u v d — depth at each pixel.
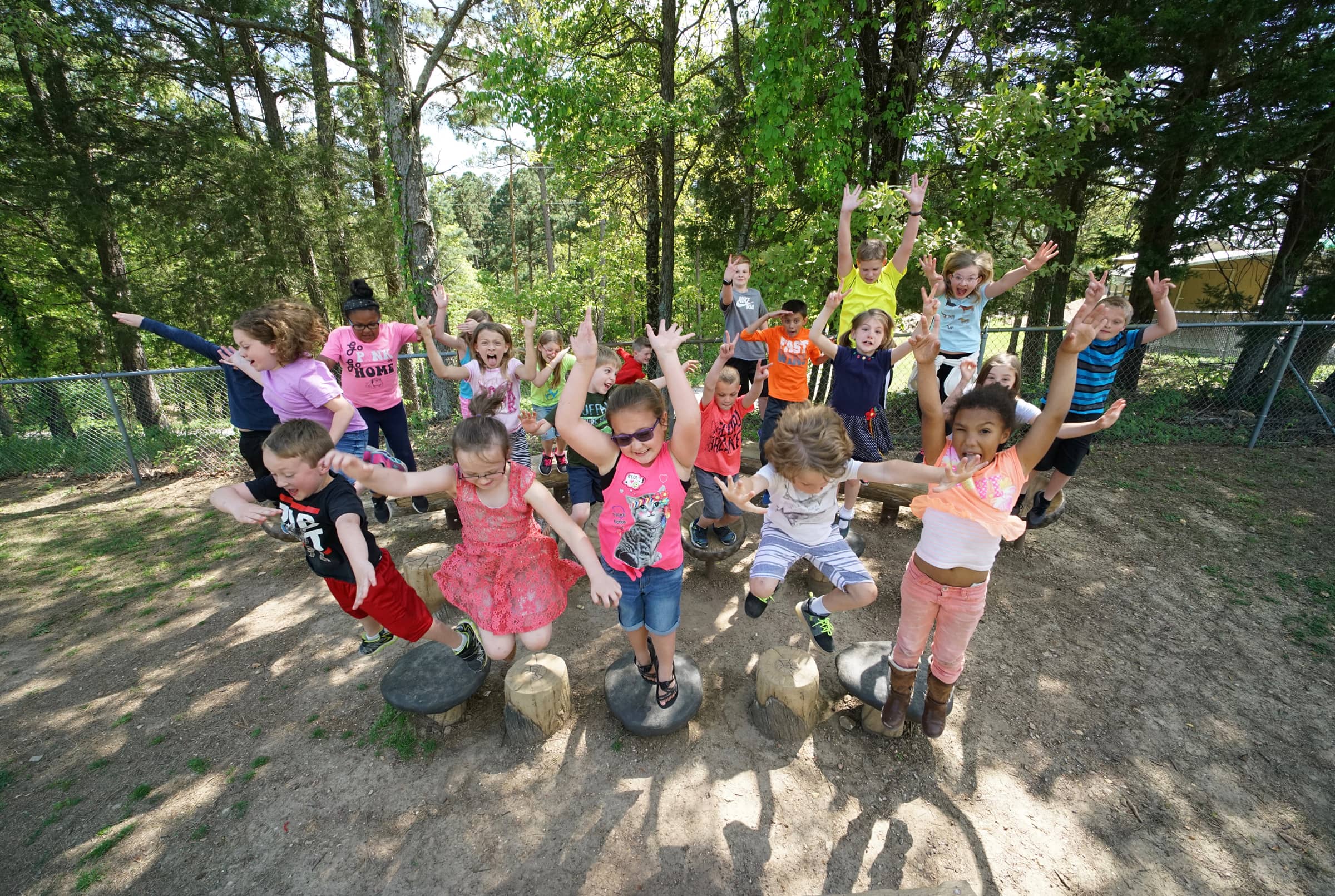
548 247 28.72
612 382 4.37
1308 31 7.64
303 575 4.86
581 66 8.18
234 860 2.52
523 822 2.68
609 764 2.96
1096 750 3.10
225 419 8.63
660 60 10.53
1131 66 7.91
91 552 5.39
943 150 7.85
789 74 7.04
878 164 8.23
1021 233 10.30
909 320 8.77
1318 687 3.57
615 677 3.29
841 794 2.82
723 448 4.22
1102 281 2.11
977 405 2.30
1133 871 2.50
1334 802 2.84
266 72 12.56
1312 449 7.57
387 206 12.62
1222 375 9.29
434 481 2.40
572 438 2.38
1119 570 4.80
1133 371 9.26
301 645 3.93
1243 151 7.55
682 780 2.88
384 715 3.27
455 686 3.15
